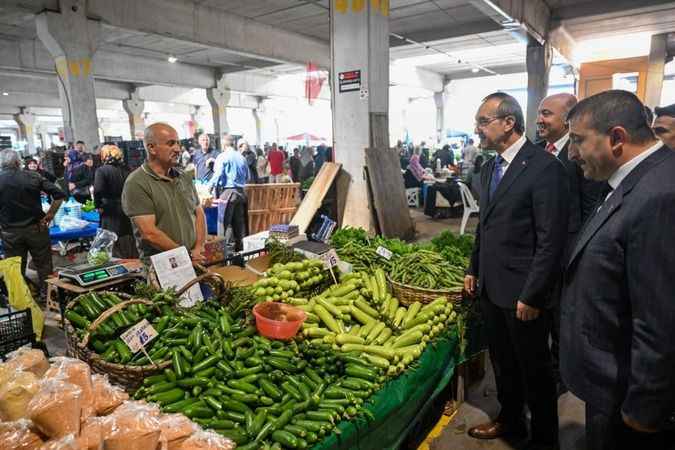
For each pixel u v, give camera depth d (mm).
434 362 2393
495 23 12617
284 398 1741
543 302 2062
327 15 12164
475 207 7727
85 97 10148
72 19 9656
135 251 5512
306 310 2438
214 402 1653
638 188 1290
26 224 4633
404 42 14805
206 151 8422
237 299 2273
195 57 17344
